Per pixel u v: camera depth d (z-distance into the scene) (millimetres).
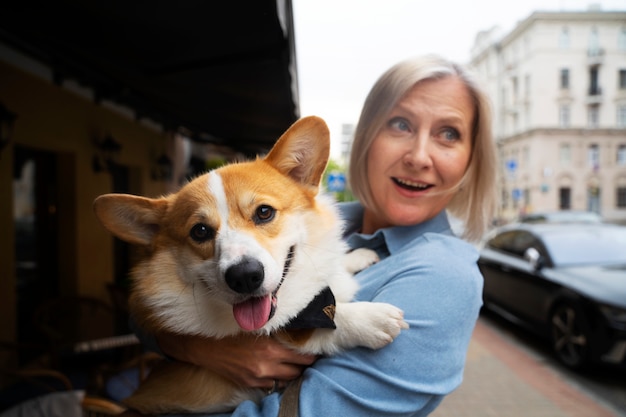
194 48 737
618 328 1240
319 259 455
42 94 1265
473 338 1756
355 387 373
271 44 711
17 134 1153
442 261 427
